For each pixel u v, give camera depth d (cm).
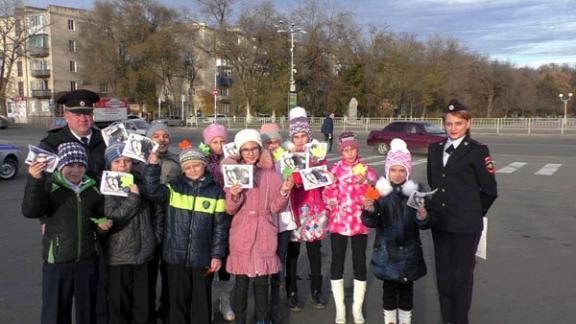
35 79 6631
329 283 538
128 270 387
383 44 5859
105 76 5141
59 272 341
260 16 5047
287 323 431
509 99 7419
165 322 421
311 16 5184
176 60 5325
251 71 5219
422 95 6091
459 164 377
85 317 355
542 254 633
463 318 385
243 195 389
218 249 389
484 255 391
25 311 448
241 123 5112
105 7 5116
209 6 4981
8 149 1323
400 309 408
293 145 485
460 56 6531
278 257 414
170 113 6375
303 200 446
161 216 397
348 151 434
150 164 374
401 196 394
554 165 1659
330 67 5553
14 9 5034
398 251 390
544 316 441
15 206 945
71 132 406
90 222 351
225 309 445
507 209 927
